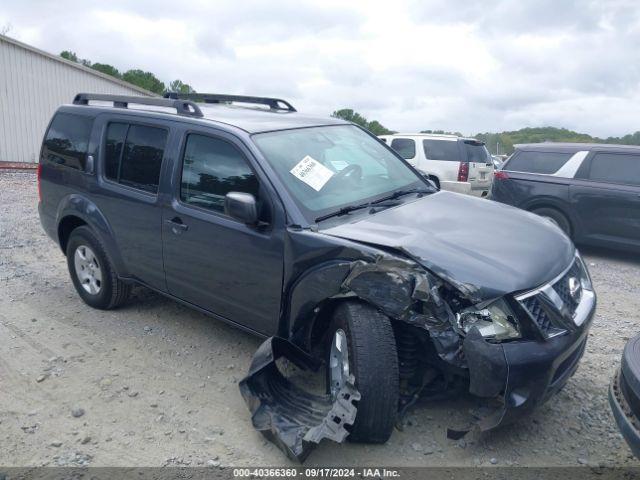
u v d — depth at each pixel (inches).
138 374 173.3
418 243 135.0
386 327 131.3
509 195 376.2
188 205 174.4
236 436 143.6
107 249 205.9
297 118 196.4
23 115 769.6
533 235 150.7
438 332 124.8
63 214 221.5
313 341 152.7
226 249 162.9
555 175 358.9
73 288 248.4
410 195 180.7
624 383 117.6
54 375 172.7
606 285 285.0
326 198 160.2
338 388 141.8
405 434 142.5
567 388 165.9
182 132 180.2
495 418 124.6
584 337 139.6
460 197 183.6
